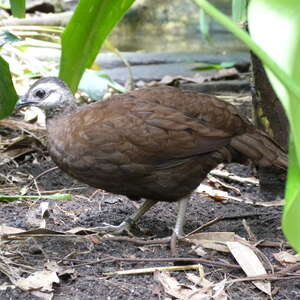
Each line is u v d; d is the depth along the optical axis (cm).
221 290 456
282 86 238
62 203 647
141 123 528
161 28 1633
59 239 541
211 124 542
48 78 602
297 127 237
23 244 529
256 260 497
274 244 544
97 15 546
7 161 754
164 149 529
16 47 970
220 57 1252
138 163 530
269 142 564
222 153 551
